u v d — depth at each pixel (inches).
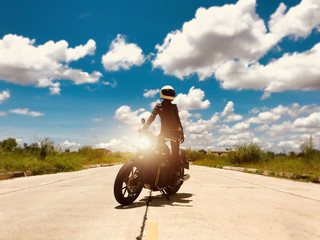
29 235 81.0
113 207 122.3
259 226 94.7
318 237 84.1
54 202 132.9
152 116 145.7
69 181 231.3
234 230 89.3
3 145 398.6
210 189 188.4
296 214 113.6
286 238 82.7
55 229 87.1
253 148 543.2
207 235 83.4
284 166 406.9
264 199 148.9
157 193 169.2
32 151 437.1
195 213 111.7
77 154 561.6
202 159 808.3
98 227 89.6
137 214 108.5
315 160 386.3
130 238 78.9
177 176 153.6
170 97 149.4
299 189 194.5
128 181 129.5
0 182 225.0
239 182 236.7
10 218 100.6
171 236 81.6
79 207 121.3
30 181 232.1
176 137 151.2
